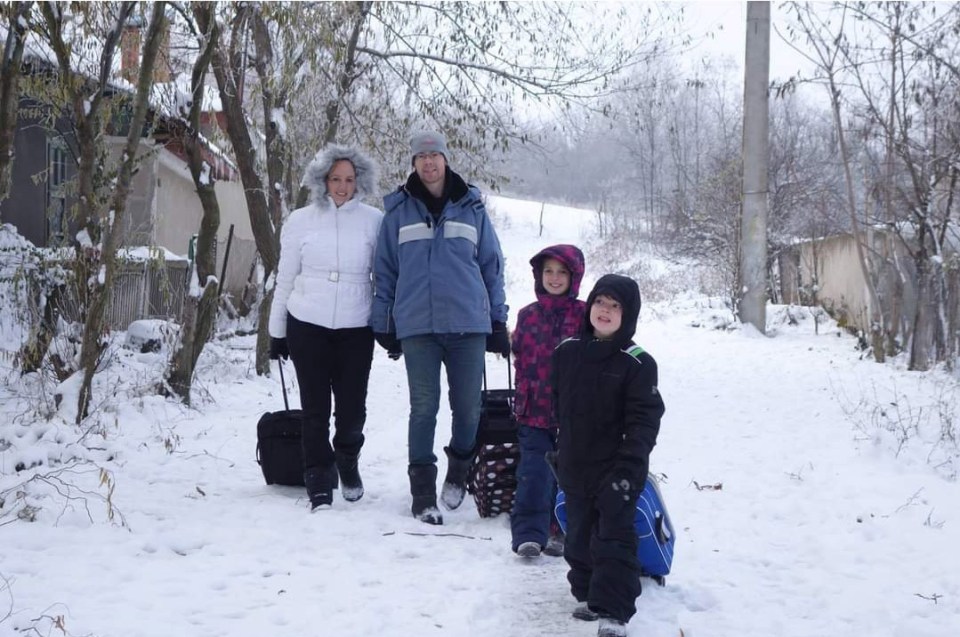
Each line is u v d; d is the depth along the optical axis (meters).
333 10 10.60
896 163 16.22
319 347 6.21
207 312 9.93
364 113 13.77
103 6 8.97
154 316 14.49
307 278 6.23
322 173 6.28
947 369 14.71
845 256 21.53
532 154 14.30
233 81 11.42
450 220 6.09
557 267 5.45
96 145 9.62
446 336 6.07
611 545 4.12
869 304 18.45
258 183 12.05
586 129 14.82
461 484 6.37
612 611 4.07
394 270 6.21
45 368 8.80
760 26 21.42
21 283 10.38
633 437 4.16
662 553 4.67
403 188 6.21
